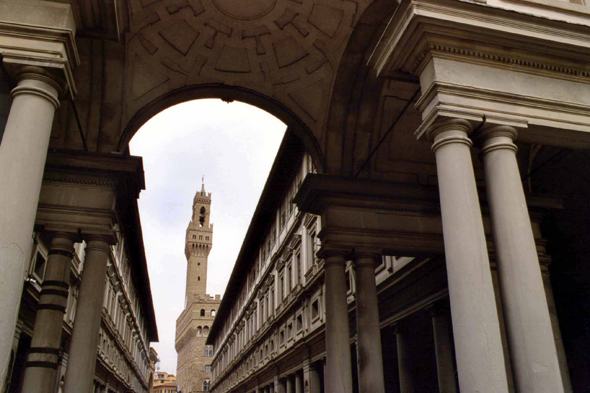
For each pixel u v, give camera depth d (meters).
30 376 10.05
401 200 12.94
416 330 19.28
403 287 18.09
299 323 28.95
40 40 7.06
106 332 32.25
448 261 7.07
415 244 12.75
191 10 11.48
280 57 12.71
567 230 14.07
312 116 13.43
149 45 11.86
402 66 8.50
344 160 13.45
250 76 13.05
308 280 26.52
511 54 8.16
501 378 6.33
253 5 11.50
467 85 7.81
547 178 14.12
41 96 6.95
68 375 10.17
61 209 11.16
